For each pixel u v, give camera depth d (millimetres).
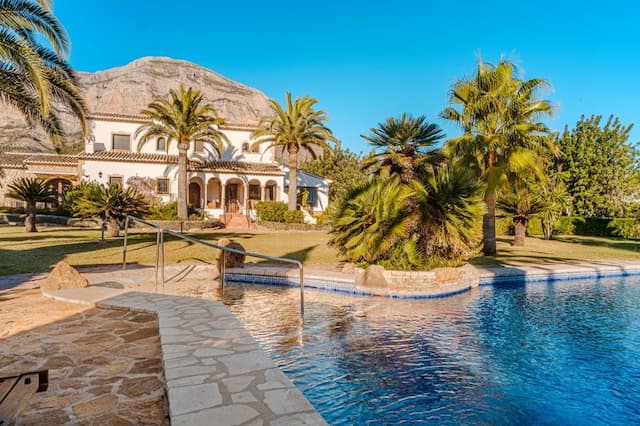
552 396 4730
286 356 5883
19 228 25750
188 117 27766
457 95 16297
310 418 2789
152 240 19703
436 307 9062
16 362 4246
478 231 11422
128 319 5980
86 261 12867
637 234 29281
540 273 12766
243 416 2809
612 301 9969
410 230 11062
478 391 4832
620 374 5387
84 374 3934
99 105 84438
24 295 7684
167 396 3277
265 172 34031
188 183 32875
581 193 33812
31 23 9688
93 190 19500
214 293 9961
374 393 4754
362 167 16125
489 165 16125
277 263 14000
